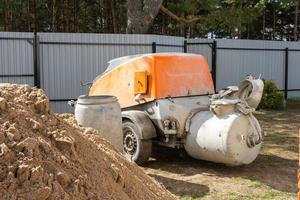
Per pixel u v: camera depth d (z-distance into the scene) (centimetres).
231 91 728
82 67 1394
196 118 738
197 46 1664
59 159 254
